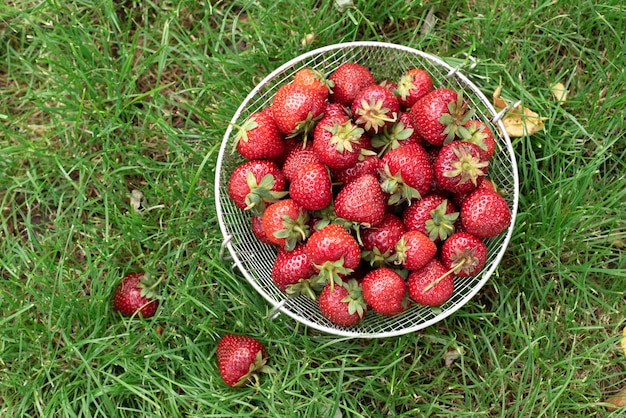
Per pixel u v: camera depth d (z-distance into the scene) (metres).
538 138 0.74
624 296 0.73
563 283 0.74
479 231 0.65
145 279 0.73
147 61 0.76
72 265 0.76
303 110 0.65
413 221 0.66
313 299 0.68
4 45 0.79
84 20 0.77
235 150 0.72
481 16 0.75
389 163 0.65
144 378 0.71
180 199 0.75
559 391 0.71
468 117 0.65
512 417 0.72
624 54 0.74
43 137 0.77
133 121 0.78
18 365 0.73
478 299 0.74
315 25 0.76
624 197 0.74
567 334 0.73
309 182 0.64
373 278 0.64
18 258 0.76
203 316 0.73
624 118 0.74
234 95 0.75
